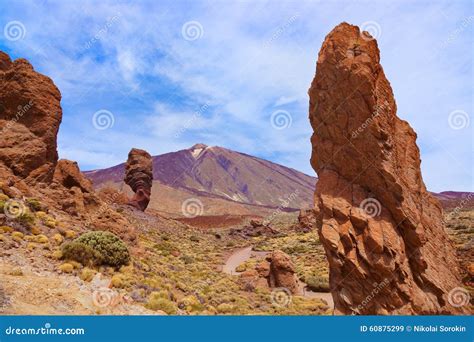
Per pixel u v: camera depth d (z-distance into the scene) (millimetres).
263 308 33406
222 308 29031
